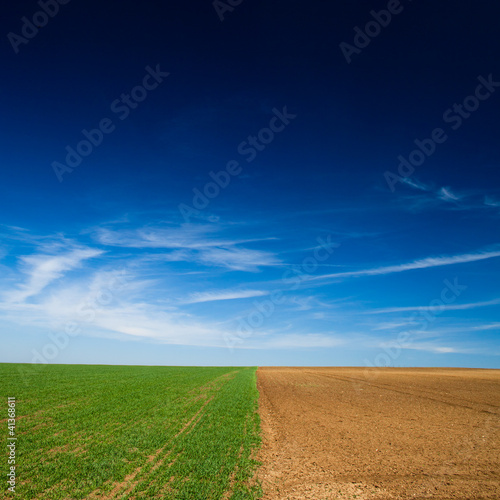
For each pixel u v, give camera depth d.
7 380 40.00
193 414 22.56
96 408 23.38
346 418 22.94
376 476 12.03
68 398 27.91
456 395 36.91
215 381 49.38
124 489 10.48
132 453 13.78
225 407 25.45
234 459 13.43
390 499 10.23
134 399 28.22
